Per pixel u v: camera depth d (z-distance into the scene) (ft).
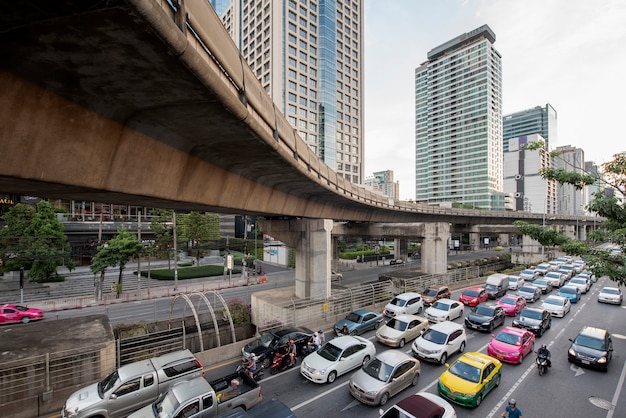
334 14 288.30
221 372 48.55
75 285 127.54
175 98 20.22
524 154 463.83
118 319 86.58
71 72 16.57
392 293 90.68
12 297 109.91
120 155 23.72
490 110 440.86
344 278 151.64
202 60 16.94
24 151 17.35
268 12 254.68
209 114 23.15
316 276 85.15
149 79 17.69
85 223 177.78
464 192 458.91
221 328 66.13
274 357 50.19
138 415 32.81
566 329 69.41
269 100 34.09
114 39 13.85
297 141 44.83
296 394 42.73
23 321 82.99
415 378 45.29
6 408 36.22
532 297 90.89
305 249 86.48
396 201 120.67
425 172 515.09
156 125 25.09
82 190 23.90
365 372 42.96
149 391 38.06
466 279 118.21
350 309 78.69
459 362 43.88
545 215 207.41
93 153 21.39
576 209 490.08
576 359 50.93
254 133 27.71
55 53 14.79
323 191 66.90
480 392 40.37
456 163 470.39
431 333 55.26
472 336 64.39
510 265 180.45
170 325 65.26
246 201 49.21
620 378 47.42
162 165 28.50
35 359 39.65
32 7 11.44
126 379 37.09
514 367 50.96
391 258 226.58
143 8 11.94
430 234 125.49
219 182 39.70
